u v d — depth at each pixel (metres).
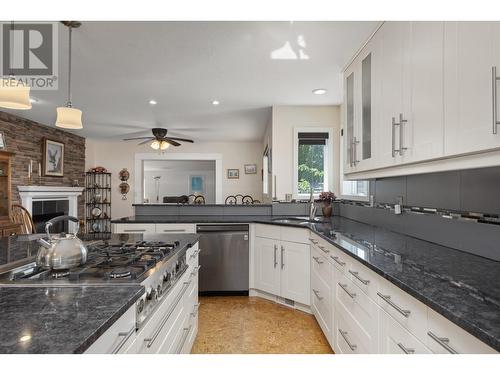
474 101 1.05
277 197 3.85
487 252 1.42
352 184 3.49
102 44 2.27
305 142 3.90
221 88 3.27
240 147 7.33
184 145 7.28
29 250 1.69
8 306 0.86
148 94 3.52
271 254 3.11
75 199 6.12
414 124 1.46
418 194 1.99
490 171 1.40
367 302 1.45
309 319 2.68
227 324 2.58
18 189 4.70
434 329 0.93
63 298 0.93
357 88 2.33
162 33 2.10
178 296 1.66
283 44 2.25
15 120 4.65
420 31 1.41
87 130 5.80
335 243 1.87
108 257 1.45
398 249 1.66
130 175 7.14
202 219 3.44
